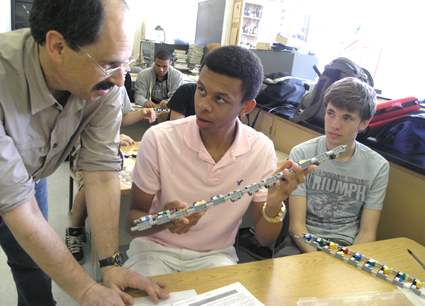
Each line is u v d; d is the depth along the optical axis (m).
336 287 0.85
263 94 2.59
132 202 1.11
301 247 1.34
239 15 4.16
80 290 0.79
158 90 3.76
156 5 5.40
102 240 0.93
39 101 0.84
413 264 1.00
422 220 1.44
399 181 1.54
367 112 1.32
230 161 1.01
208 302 0.76
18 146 0.88
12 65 0.78
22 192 0.77
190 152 1.02
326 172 1.44
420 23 2.61
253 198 1.12
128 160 1.83
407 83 2.74
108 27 0.69
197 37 5.28
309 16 3.86
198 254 1.09
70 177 2.33
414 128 1.57
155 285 0.79
